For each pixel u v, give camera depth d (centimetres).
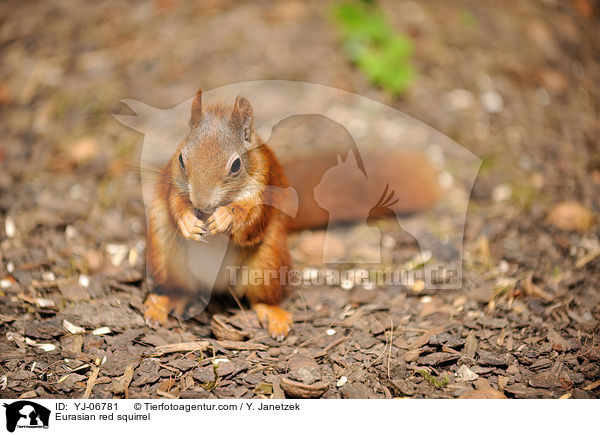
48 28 947
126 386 438
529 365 468
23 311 514
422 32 939
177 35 931
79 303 529
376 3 966
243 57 888
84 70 871
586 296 552
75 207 659
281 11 978
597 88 898
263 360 473
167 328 508
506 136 786
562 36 978
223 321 511
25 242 607
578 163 751
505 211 671
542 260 601
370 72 845
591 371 459
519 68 901
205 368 459
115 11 980
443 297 556
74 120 794
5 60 892
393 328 512
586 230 644
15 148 757
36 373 448
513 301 546
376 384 448
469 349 482
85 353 471
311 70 864
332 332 509
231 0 1006
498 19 979
